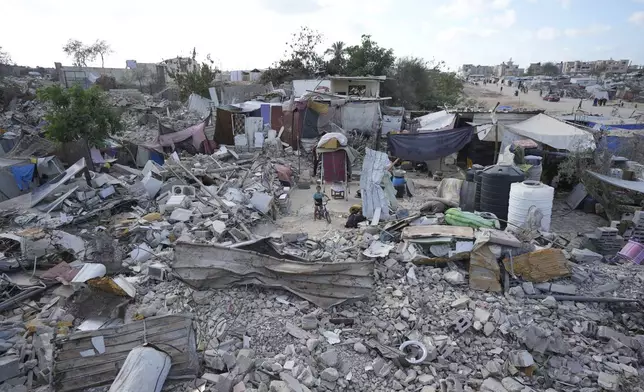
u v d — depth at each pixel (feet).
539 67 541.75
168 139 77.77
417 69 142.92
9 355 22.02
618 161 55.62
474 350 24.26
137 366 19.24
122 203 48.34
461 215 35.94
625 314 27.55
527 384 22.07
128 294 27.78
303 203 54.39
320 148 55.06
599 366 23.38
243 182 56.65
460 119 76.28
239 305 26.66
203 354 22.34
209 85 141.08
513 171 42.52
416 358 23.25
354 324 25.84
